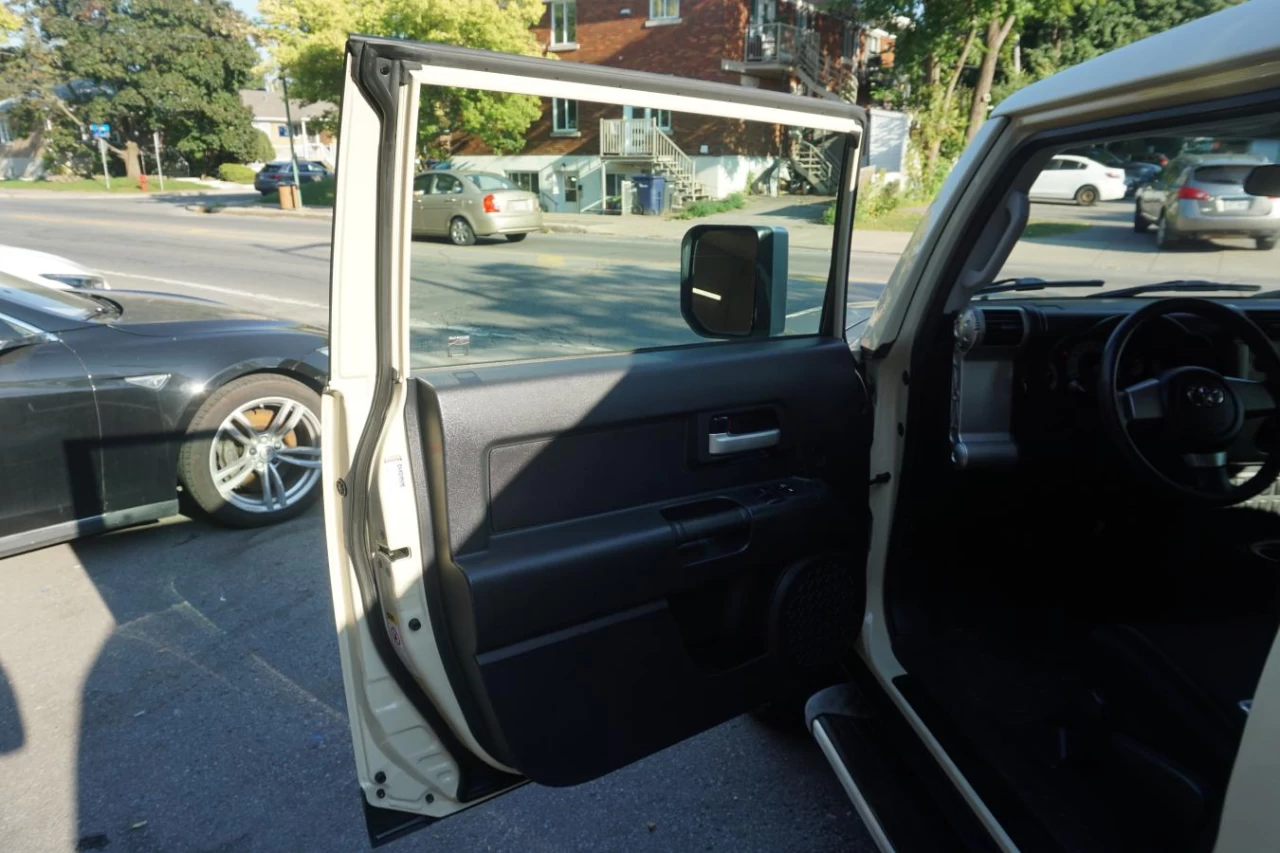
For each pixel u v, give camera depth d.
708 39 22.25
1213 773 1.65
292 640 3.33
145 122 41.84
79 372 3.63
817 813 2.45
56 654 3.23
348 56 1.42
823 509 2.09
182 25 40.62
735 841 2.35
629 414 1.80
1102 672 1.90
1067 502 2.42
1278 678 1.24
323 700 2.97
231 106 42.19
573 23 23.56
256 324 4.36
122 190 37.03
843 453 2.18
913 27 19.48
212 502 4.09
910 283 2.16
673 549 1.84
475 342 1.72
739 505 1.97
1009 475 2.35
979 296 2.38
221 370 4.01
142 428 3.81
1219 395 1.99
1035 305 2.32
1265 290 2.05
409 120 1.48
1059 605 2.43
